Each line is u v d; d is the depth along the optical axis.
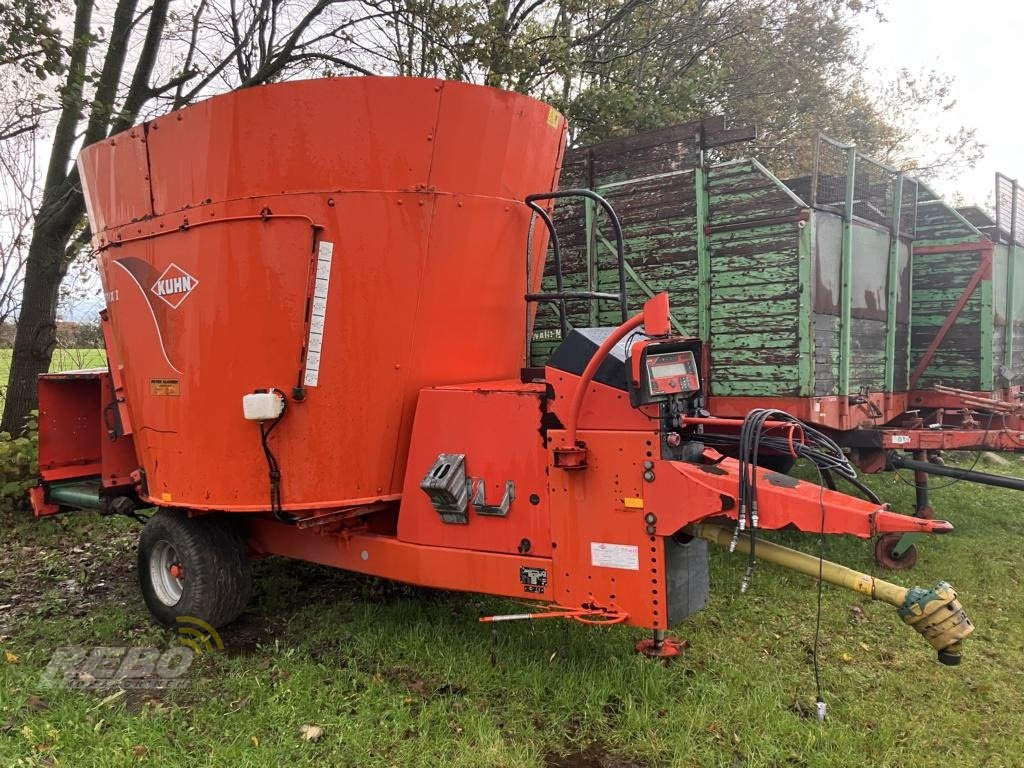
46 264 8.51
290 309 3.60
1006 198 7.41
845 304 5.20
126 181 4.10
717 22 12.23
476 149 3.74
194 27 9.76
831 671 3.62
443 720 3.09
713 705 3.19
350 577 5.06
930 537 6.07
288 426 3.65
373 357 3.67
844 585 2.94
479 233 3.82
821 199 5.16
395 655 3.72
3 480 7.11
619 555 3.14
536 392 3.34
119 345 4.29
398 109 3.57
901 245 6.58
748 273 5.07
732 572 5.11
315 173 3.57
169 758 2.84
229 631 4.20
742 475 2.92
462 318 3.86
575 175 6.24
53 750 2.86
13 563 5.71
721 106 13.18
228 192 3.63
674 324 5.48
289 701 3.25
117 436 4.45
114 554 5.93
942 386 6.79
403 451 3.80
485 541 3.48
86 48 7.38
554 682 3.37
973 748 2.96
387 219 3.61
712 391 5.30
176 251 3.83
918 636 4.07
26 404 8.46
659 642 3.60
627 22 11.55
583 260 6.04
